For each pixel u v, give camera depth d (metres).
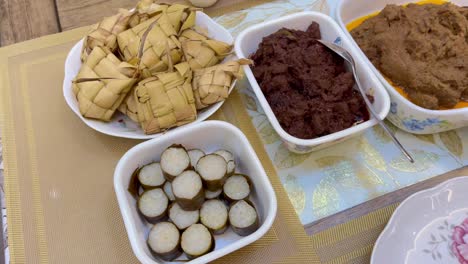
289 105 0.65
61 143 0.68
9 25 0.80
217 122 0.62
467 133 0.69
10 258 0.58
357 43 0.75
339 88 0.65
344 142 0.68
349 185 0.64
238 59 0.66
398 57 0.69
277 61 0.68
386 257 0.53
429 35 0.71
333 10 0.83
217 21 0.82
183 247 0.55
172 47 0.67
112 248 0.59
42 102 0.72
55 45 0.78
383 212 0.61
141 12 0.71
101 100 0.63
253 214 0.57
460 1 0.84
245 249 0.58
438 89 0.65
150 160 0.63
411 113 0.63
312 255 0.58
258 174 0.57
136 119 0.65
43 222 0.61
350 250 0.58
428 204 0.57
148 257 0.51
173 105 0.63
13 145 0.68
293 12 0.83
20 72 0.75
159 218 0.59
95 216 0.62
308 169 0.65
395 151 0.67
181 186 0.56
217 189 0.60
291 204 0.62
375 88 0.64
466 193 0.58
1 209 0.64
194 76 0.67
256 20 0.82
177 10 0.71
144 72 0.66
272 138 0.69
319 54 0.69
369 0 0.81
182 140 0.63
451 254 0.54
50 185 0.64
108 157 0.67
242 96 0.73
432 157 0.66
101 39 0.69
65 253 0.59
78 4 0.82
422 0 0.85
